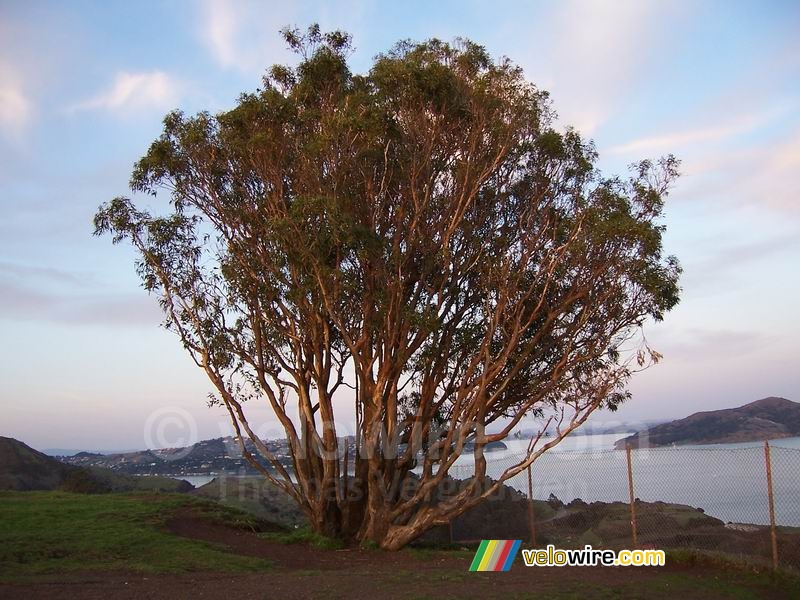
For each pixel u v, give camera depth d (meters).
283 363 19.11
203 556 14.62
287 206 18.20
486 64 17.92
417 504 18.55
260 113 17.33
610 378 17.23
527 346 17.55
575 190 18.55
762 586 12.13
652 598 10.98
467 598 10.57
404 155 17.61
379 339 17.98
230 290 18.50
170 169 18.56
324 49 18.58
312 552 16.98
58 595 10.56
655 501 21.78
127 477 33.50
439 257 18.23
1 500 19.81
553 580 12.30
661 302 17.33
